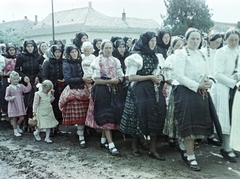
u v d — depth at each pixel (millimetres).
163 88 5203
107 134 5191
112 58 5324
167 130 4547
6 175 4426
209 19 26766
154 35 4719
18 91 6648
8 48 7660
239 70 4562
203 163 4715
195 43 4391
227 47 4785
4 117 8469
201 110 4281
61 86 6328
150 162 4773
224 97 4738
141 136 4938
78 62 5816
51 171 4508
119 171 4430
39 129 6125
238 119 4113
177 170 4430
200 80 4320
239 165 4629
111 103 5137
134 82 4812
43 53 8156
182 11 26453
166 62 5043
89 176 4289
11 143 6012
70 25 38312
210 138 5684
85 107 5652
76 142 5961
